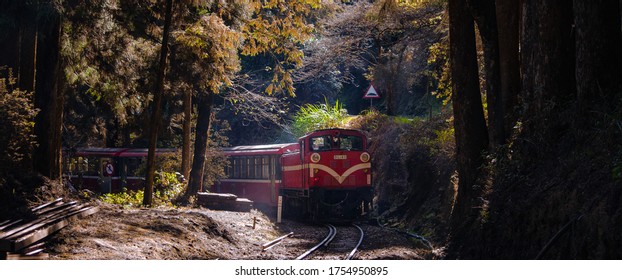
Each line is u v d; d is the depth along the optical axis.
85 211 14.58
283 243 18.48
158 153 32.47
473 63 15.55
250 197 31.89
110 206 17.34
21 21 15.99
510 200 11.85
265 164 30.61
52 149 17.00
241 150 32.84
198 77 23.72
